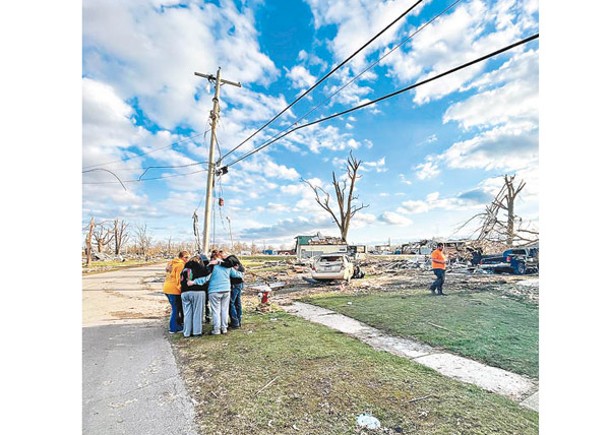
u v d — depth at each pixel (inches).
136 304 358.9
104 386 136.7
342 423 104.2
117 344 200.7
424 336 198.1
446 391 124.8
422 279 476.1
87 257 1115.3
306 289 433.1
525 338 193.0
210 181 487.5
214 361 164.4
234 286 233.0
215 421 107.3
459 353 168.6
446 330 210.4
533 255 462.0
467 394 122.2
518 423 102.2
